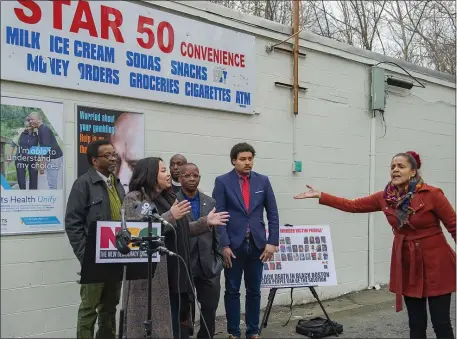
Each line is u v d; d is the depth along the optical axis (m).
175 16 5.79
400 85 8.53
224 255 5.04
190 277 4.21
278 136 6.90
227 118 6.35
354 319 6.41
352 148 7.85
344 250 7.70
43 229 4.78
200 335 4.78
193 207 4.86
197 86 6.00
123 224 3.47
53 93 4.87
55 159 4.87
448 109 9.62
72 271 4.99
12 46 4.57
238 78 6.43
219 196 5.19
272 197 5.37
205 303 4.73
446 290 4.10
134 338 3.88
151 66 5.57
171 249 4.07
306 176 7.21
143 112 5.55
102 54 5.17
